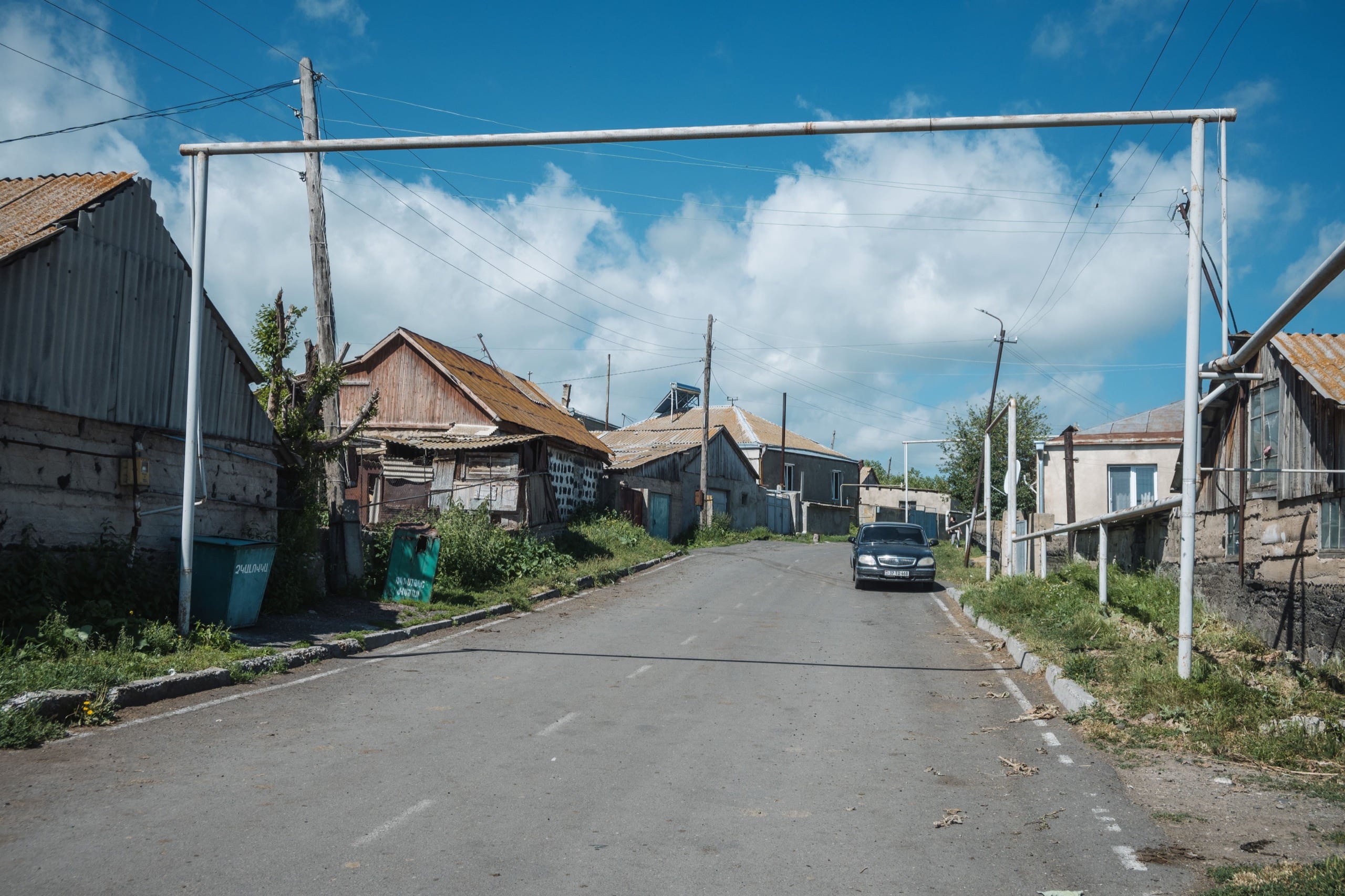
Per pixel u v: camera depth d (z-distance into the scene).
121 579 10.91
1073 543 23.62
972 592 20.02
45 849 4.70
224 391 13.13
